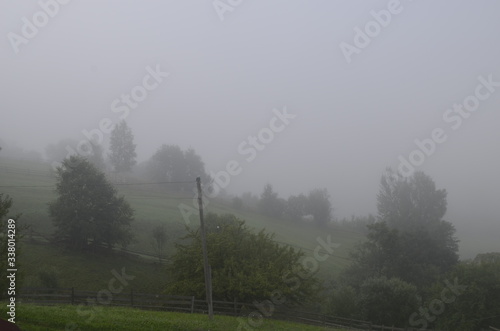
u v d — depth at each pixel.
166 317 25.27
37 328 18.53
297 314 37.22
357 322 38.81
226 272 37.44
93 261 48.22
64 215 49.22
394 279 48.09
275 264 38.53
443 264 67.38
